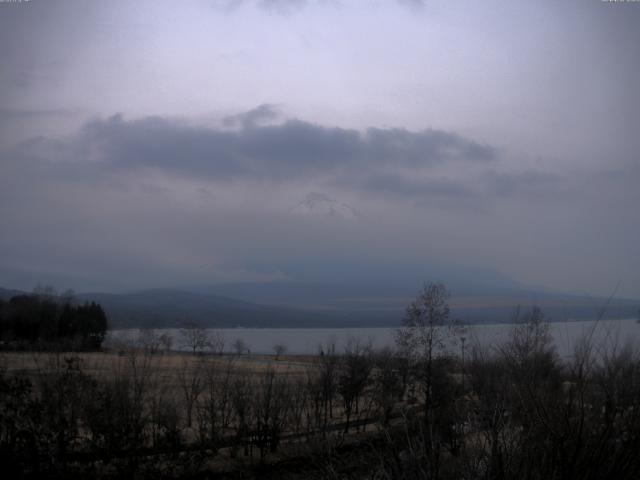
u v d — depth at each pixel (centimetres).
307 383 3678
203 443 2898
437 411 1167
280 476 2352
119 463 2473
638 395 769
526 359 949
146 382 3028
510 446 766
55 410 2419
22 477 2234
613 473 719
